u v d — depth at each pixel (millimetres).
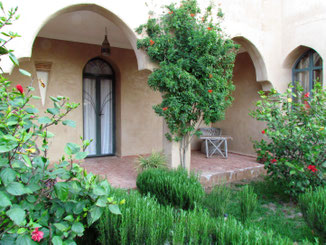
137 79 7594
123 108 7391
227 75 5227
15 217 1526
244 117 8016
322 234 3064
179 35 4957
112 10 4613
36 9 4000
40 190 1975
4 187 1672
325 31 5836
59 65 6445
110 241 2281
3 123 1785
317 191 3508
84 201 1973
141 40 4793
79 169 1990
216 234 2121
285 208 4445
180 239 1964
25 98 2094
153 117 7945
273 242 1936
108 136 7621
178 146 5270
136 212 2262
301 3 6340
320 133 3980
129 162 6770
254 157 7566
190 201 3414
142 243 2162
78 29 6129
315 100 4289
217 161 6977
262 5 6668
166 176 3902
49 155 6359
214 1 5773
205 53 4852
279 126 4547
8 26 3818
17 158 1866
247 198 3607
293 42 6574
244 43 6621
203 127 8766
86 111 7215
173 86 4656
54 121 2074
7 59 3787
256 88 7621
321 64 6219
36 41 6137
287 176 4543
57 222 1981
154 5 5066
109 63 7457
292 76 6914
